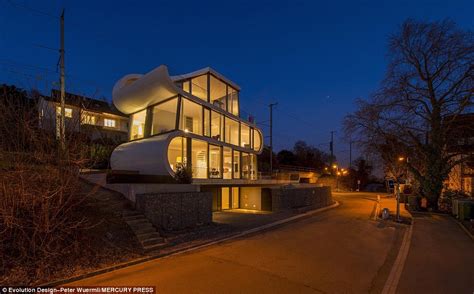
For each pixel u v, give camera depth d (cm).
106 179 1242
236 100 2500
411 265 766
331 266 744
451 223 1520
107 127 3103
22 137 709
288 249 909
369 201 2862
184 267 713
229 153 2177
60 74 1345
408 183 3269
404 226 1417
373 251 913
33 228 655
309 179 4238
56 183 715
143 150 1588
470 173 2569
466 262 797
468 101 1869
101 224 831
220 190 1900
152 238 894
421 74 2061
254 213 1747
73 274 620
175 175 1420
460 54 1886
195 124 1998
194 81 2053
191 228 1116
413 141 2095
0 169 649
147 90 1712
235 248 910
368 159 2316
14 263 601
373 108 2141
